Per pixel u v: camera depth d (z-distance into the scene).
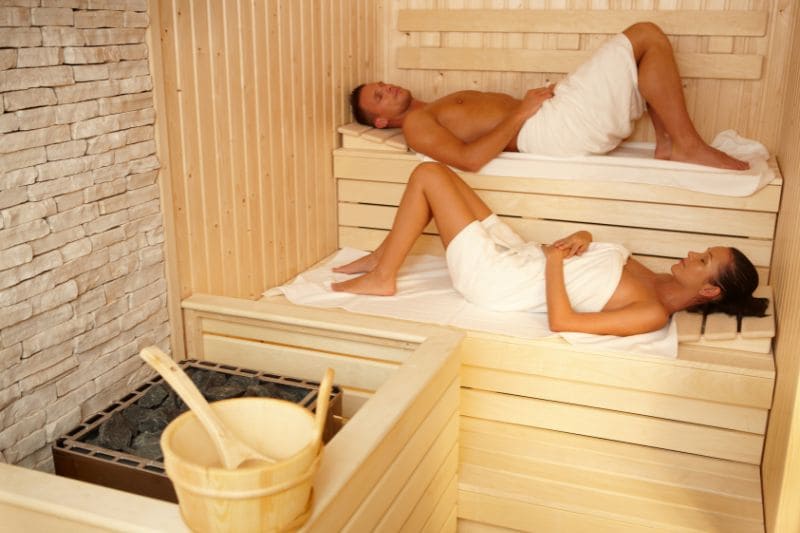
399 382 1.81
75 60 1.79
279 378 2.08
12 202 1.67
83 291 1.90
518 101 3.28
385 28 3.62
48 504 1.30
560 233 3.03
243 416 1.32
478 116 3.11
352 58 3.38
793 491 1.77
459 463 2.33
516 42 3.48
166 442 1.15
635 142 3.39
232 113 2.48
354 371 2.24
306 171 3.03
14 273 1.69
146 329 2.16
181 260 2.28
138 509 1.29
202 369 2.14
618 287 2.49
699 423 2.30
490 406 2.49
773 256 2.82
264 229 2.75
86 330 1.93
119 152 1.97
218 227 2.46
